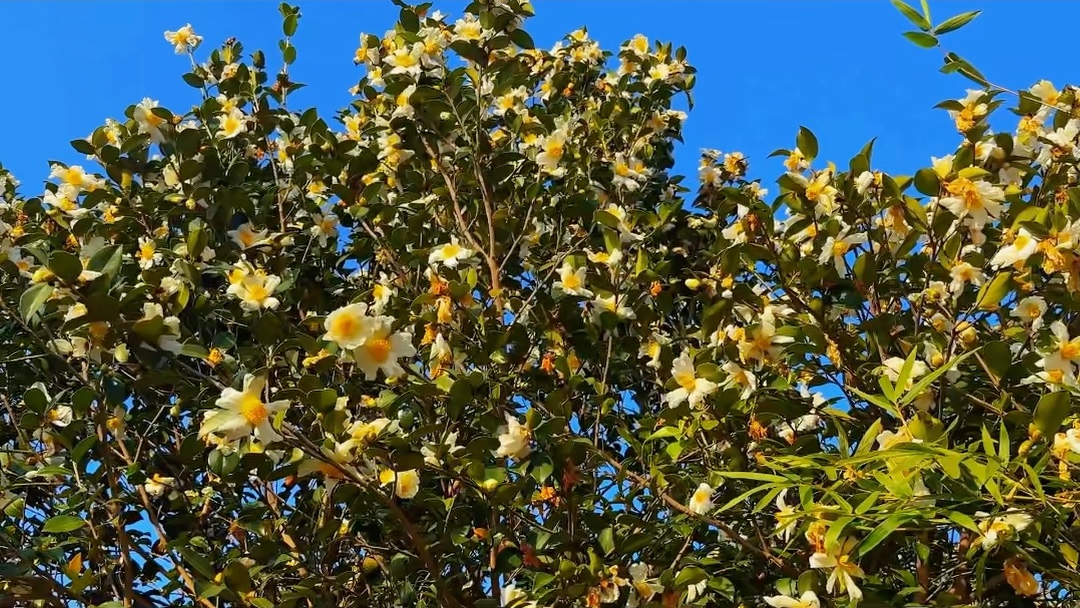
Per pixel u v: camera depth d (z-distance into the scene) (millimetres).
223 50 3031
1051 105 2477
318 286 2883
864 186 2486
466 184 2848
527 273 2850
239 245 2748
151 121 2826
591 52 3221
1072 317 2523
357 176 2873
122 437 2637
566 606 2447
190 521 2648
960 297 2490
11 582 2439
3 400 2684
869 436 2254
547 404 2533
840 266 2508
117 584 2584
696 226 2980
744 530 2561
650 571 2514
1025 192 2535
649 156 3027
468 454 2443
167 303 2428
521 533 2590
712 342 2594
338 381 2623
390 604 2574
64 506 2525
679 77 3117
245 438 2443
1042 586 2457
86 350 2436
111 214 2773
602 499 2547
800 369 2582
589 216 2781
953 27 2234
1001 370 2383
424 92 2756
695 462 2557
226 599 2504
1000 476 2148
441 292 2596
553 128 2936
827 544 2168
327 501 2543
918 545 2389
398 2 2852
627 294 2701
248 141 2967
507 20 2768
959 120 2502
